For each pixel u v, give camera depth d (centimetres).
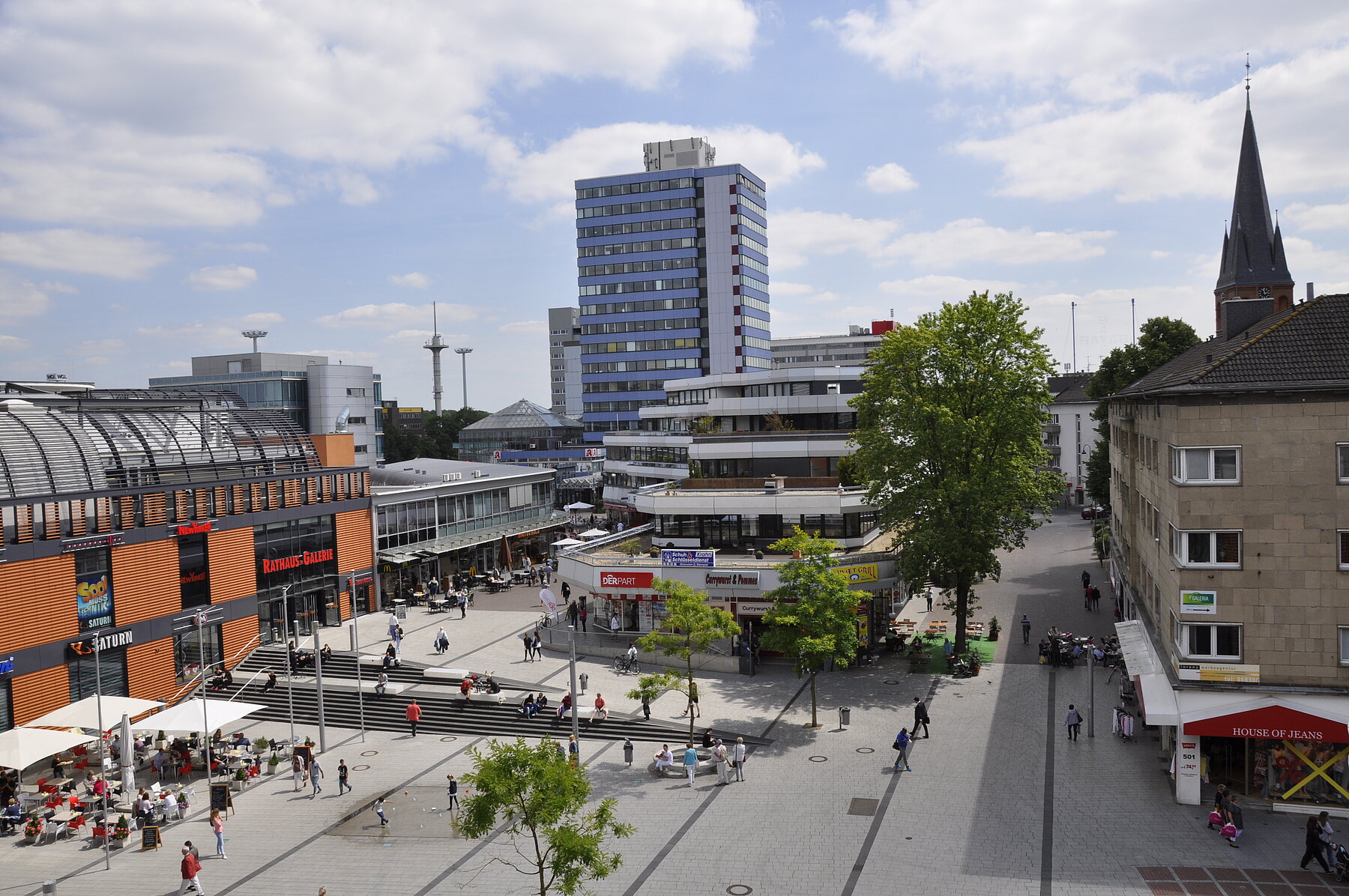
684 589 3941
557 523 8850
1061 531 9362
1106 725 3750
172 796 3331
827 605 3884
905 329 4838
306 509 5844
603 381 14988
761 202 15188
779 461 6016
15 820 3288
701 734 3834
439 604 6400
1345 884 2389
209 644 5078
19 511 4059
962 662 4559
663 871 2627
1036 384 4628
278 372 12269
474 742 3972
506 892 2591
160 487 4791
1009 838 2741
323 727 3922
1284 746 2939
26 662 4038
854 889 2469
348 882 2698
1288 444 2833
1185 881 2431
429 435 16375
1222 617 2895
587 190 14975
